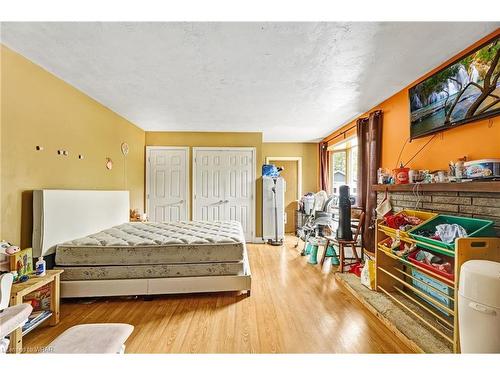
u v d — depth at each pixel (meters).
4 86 2.11
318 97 3.35
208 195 5.41
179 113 4.09
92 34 1.97
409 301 2.35
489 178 1.76
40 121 2.49
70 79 2.79
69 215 2.72
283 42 2.07
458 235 1.75
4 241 1.99
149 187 5.33
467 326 1.44
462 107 2.12
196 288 2.59
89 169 3.33
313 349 1.79
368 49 2.17
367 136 3.95
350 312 2.31
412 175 2.60
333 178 6.04
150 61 2.40
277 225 5.36
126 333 1.29
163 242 2.65
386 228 2.49
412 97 2.78
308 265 3.74
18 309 1.39
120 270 2.55
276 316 2.24
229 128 5.15
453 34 1.95
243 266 2.68
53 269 2.39
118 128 4.16
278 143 6.66
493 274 1.36
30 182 2.38
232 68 2.53
